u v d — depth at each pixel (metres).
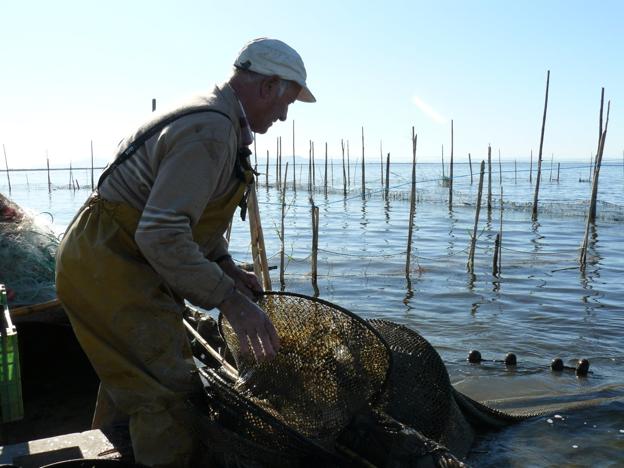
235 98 2.83
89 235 2.86
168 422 2.97
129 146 2.81
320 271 17.67
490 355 9.02
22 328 6.14
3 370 3.44
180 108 2.70
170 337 2.99
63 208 45.38
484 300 13.50
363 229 29.20
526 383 7.43
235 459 3.04
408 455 3.09
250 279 3.48
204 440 2.99
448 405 4.06
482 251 21.59
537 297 13.80
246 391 3.39
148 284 2.90
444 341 9.91
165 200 2.57
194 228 2.93
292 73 2.87
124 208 2.83
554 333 10.51
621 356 9.01
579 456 4.87
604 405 5.79
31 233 6.44
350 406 3.21
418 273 17.12
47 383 5.94
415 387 3.92
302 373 3.31
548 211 37.44
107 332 2.95
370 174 133.00
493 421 5.33
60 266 2.92
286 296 3.33
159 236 2.55
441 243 23.94
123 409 3.04
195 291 2.65
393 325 4.30
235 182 2.94
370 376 3.23
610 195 58.09
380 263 18.97
